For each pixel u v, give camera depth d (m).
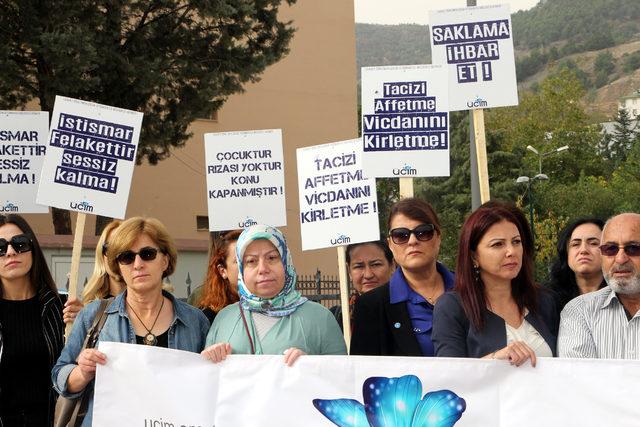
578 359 4.66
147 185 27.30
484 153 6.90
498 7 6.96
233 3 19.83
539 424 4.67
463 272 4.95
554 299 5.21
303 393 4.88
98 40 18.31
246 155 8.16
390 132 6.79
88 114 7.04
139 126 7.05
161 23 19.89
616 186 70.69
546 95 86.44
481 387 4.75
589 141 85.81
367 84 6.80
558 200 60.41
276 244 4.98
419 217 5.54
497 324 4.93
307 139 31.25
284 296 5.06
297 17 31.22
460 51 6.99
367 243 6.74
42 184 7.00
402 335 5.52
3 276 5.89
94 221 23.48
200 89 20.20
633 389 4.59
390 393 4.83
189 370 4.94
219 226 8.16
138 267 5.02
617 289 4.75
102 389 4.95
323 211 7.40
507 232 4.85
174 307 5.20
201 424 4.91
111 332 5.09
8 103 19.06
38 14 17.83
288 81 30.88
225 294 6.32
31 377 5.85
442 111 6.76
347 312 7.18
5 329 5.85
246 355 4.93
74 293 6.95
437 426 4.79
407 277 5.66
